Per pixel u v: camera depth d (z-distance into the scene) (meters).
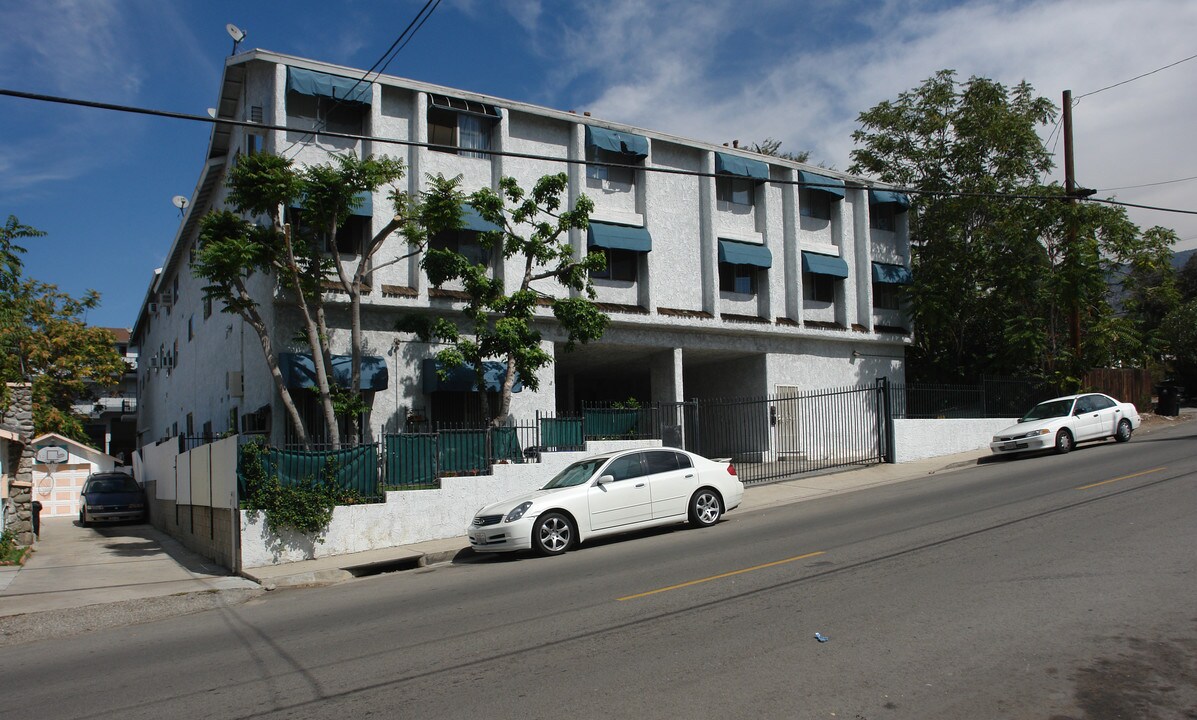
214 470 15.64
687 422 21.50
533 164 22.38
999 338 29.23
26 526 18.53
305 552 14.08
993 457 22.19
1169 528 10.11
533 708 5.65
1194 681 5.55
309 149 19.22
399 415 19.73
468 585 10.83
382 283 19.69
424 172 20.17
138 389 47.00
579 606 8.69
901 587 8.32
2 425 19.20
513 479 16.34
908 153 30.17
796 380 27.22
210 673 7.25
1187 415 29.58
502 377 20.42
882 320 29.64
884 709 5.30
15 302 23.19
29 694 7.00
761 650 6.62
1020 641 6.46
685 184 25.14
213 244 14.91
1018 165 28.39
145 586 12.76
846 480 19.94
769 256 26.14
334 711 5.90
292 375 17.69
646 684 5.99
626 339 23.83
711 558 10.91
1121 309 36.66
